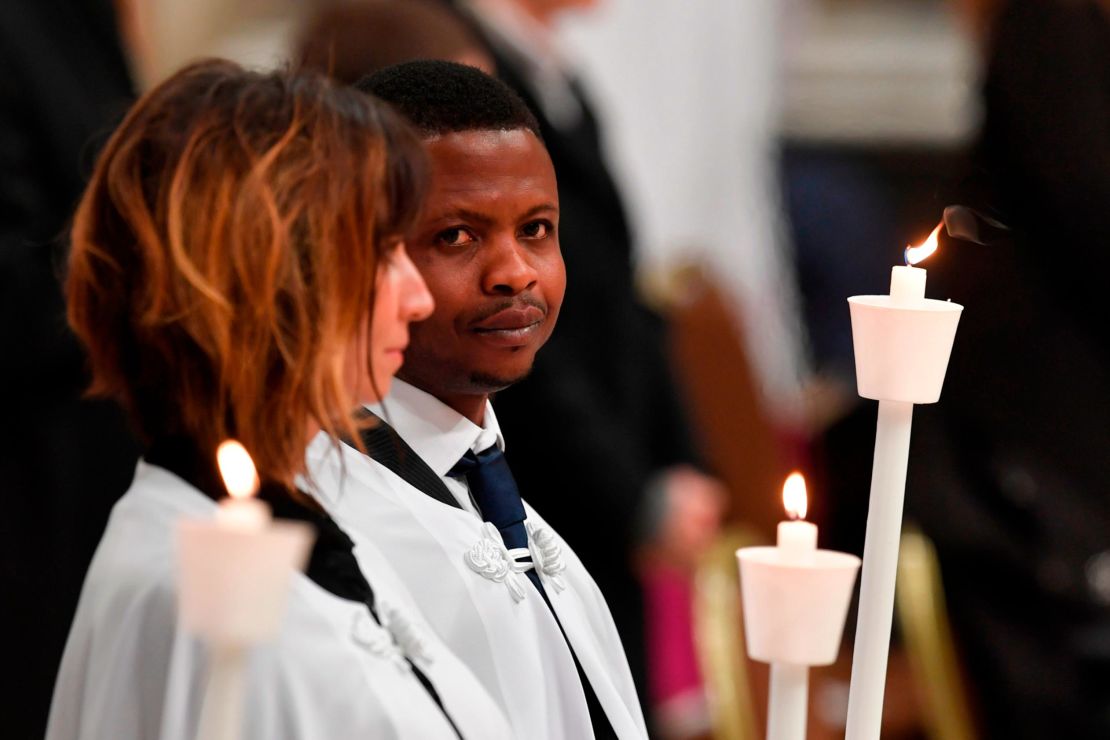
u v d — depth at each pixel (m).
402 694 3.47
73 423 6.91
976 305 8.30
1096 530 8.31
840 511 8.67
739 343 9.70
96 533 6.94
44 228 6.91
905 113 14.99
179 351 3.40
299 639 3.39
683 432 8.42
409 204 3.47
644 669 7.78
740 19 12.80
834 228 13.20
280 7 11.04
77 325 3.50
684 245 12.59
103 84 7.31
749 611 2.94
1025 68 8.05
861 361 3.08
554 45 8.27
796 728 2.91
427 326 3.88
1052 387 8.27
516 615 3.91
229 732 2.28
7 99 6.92
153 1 10.63
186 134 3.36
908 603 7.95
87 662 3.44
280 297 3.32
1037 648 8.38
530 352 3.94
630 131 12.24
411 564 3.81
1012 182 8.17
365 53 6.30
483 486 4.09
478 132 3.87
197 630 2.27
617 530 7.56
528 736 3.81
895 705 8.50
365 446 3.90
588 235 7.81
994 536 8.31
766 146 13.15
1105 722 8.32
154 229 3.36
